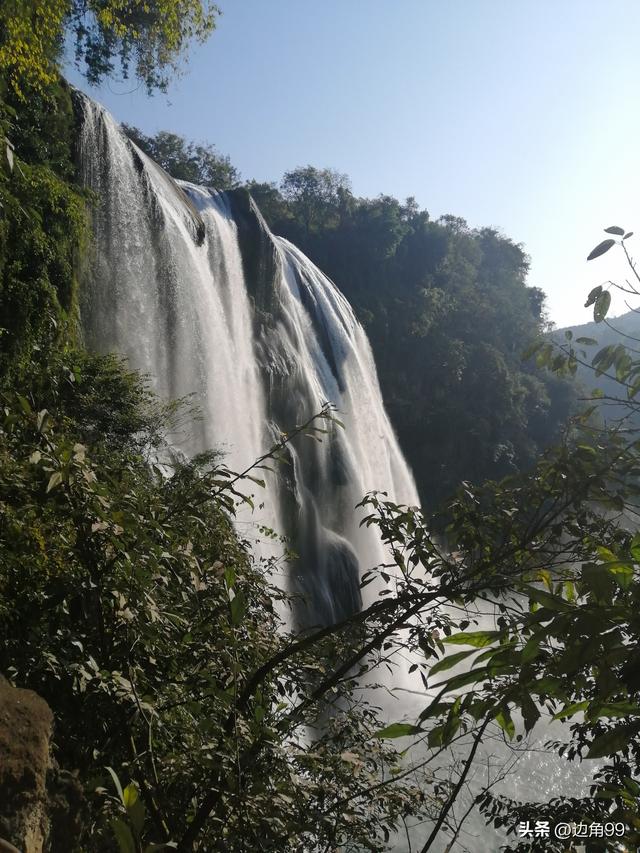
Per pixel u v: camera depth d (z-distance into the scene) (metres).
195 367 26.45
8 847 1.76
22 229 14.83
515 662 2.11
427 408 65.56
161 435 16.27
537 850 5.02
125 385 14.12
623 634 2.21
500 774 12.47
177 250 26.28
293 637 5.22
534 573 3.79
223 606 4.08
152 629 3.62
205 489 4.42
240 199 34.84
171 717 4.02
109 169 23.47
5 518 3.73
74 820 3.20
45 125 19.70
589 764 13.41
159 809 3.41
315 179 82.62
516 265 108.25
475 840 10.92
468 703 2.31
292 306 37.59
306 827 3.69
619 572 2.02
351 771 4.05
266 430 29.83
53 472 3.21
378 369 68.19
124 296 23.44
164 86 24.84
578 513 3.78
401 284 79.12
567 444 3.91
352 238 76.06
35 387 5.04
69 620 3.87
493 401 68.75
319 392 35.81
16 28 15.37
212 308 28.20
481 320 78.75
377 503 4.32
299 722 4.32
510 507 4.01
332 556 30.31
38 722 3.02
